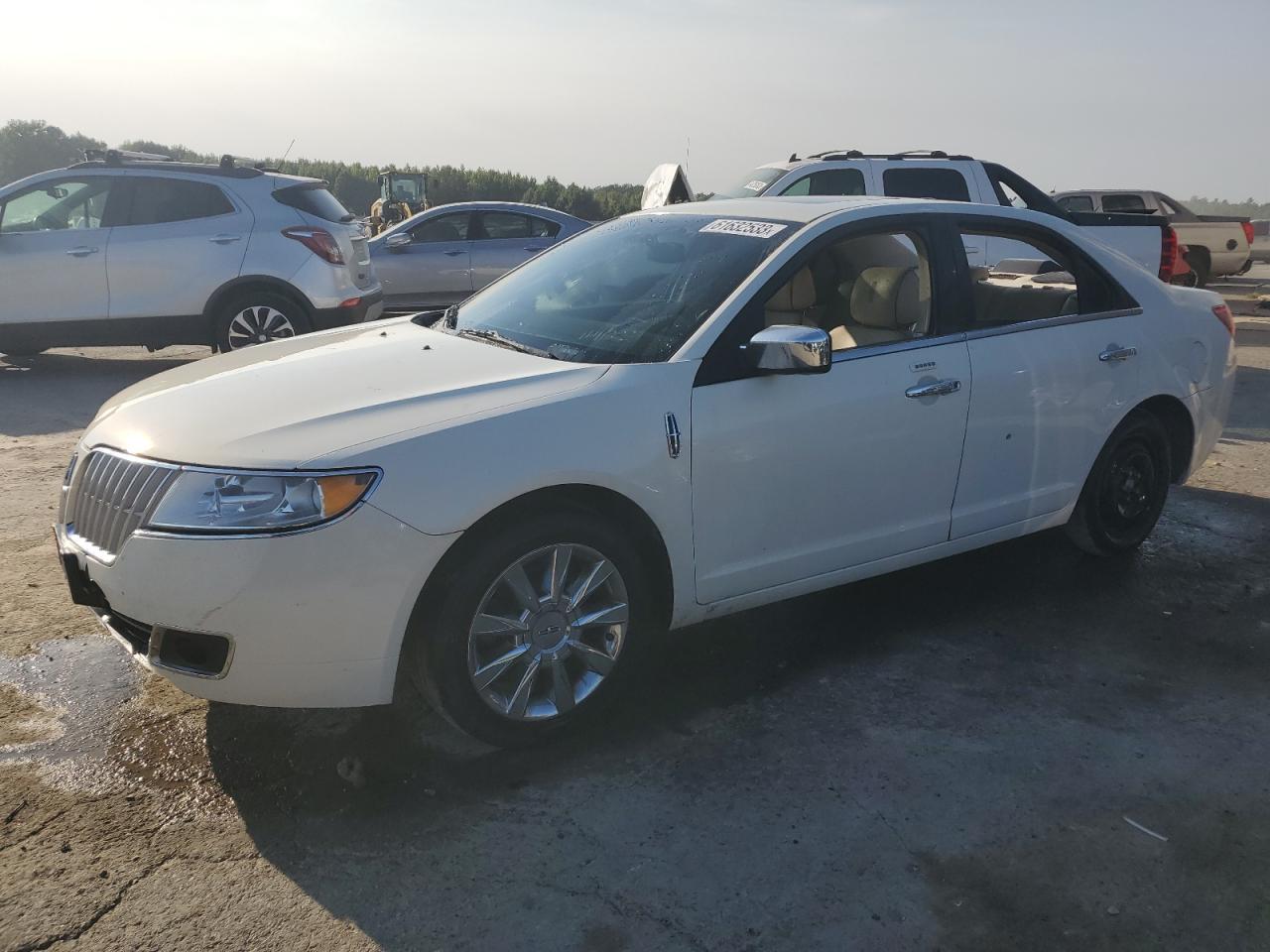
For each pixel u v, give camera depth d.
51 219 8.77
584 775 3.09
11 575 4.41
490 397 3.12
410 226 11.93
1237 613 4.34
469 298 4.46
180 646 2.84
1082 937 2.48
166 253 8.72
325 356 3.64
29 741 3.18
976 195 9.15
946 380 3.85
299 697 2.84
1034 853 2.78
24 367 9.65
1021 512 4.26
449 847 2.75
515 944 2.42
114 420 3.25
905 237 3.99
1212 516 5.60
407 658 3.08
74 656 3.72
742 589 3.54
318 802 2.93
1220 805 3.00
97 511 3.04
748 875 2.67
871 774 3.12
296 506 2.74
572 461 3.04
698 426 3.30
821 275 4.00
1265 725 3.45
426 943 2.42
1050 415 4.21
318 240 8.97
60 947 2.36
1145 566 4.84
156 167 8.88
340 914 2.50
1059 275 4.45
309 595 2.75
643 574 3.32
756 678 3.72
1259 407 8.34
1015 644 4.03
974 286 4.10
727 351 3.41
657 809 2.93
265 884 2.59
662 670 3.77
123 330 8.80
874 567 3.88
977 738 3.34
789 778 3.09
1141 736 3.37
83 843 2.71
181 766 3.08
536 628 3.12
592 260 4.20
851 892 2.61
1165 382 4.62
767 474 3.46
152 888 2.56
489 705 3.08
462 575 2.94
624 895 2.58
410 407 3.04
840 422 3.59
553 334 3.71
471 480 2.88
